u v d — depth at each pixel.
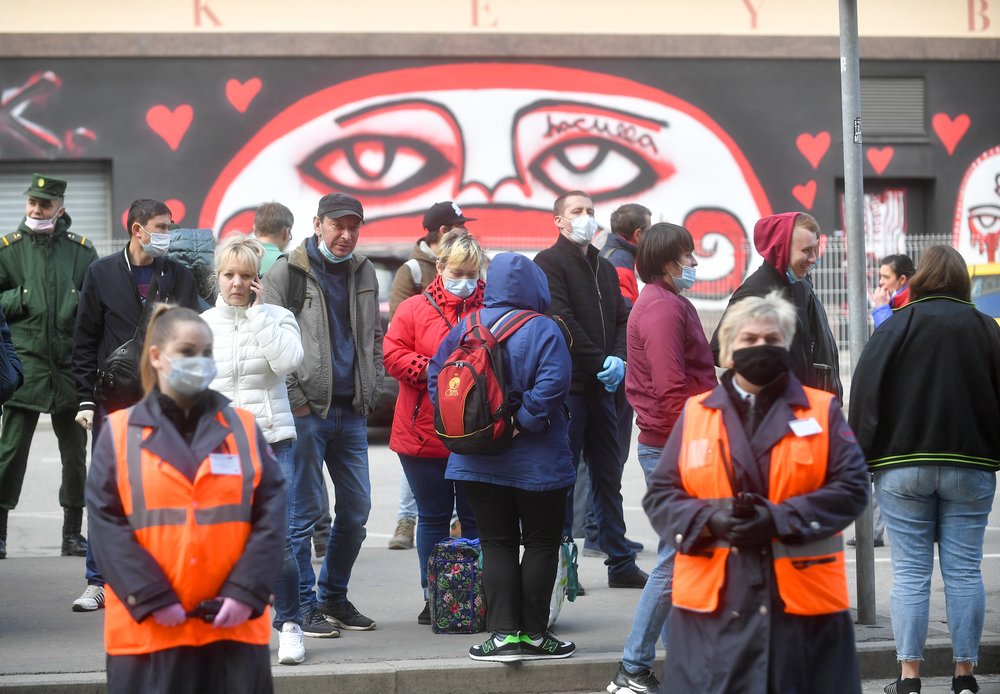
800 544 4.68
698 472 4.80
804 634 4.72
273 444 6.88
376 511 12.78
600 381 8.60
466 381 6.59
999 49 28.70
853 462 4.76
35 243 9.82
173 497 4.58
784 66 28.00
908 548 6.45
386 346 7.77
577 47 27.45
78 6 26.55
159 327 4.71
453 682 6.78
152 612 4.47
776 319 4.82
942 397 6.32
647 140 27.72
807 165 28.08
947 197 28.67
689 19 27.75
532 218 27.55
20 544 11.22
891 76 28.50
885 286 11.18
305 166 27.06
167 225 7.91
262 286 7.48
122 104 26.70
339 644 7.31
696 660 4.79
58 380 9.77
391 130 27.22
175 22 26.73
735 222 27.88
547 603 6.93
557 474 6.80
